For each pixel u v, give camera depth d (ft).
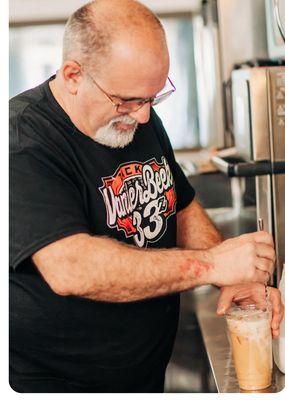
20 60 12.55
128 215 5.38
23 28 12.42
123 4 4.86
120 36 4.67
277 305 5.24
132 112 4.92
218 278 4.87
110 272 4.68
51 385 5.38
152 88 4.79
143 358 5.65
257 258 4.92
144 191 5.53
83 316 5.23
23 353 5.37
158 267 4.79
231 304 5.38
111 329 5.38
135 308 5.47
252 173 6.17
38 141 4.89
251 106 6.07
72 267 4.64
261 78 6.03
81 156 5.11
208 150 11.77
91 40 4.75
